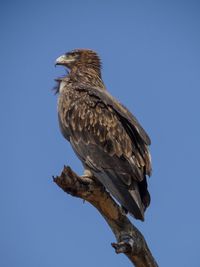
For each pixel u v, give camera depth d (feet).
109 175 42.78
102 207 40.01
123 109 46.26
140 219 38.83
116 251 38.47
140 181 41.55
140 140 43.42
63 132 48.21
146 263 39.32
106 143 44.42
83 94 47.98
